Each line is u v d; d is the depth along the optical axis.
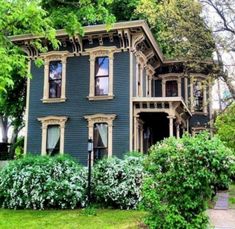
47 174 13.18
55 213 11.99
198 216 8.16
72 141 18.83
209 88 22.81
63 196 12.86
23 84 24.38
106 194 12.97
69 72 19.53
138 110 18.14
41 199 12.86
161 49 23.50
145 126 21.39
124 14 23.78
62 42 19.55
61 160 13.66
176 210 8.15
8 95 24.83
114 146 18.02
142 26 17.84
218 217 11.12
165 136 22.02
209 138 8.96
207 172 7.90
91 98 18.80
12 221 10.67
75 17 12.59
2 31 10.24
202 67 20.23
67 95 19.36
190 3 19.58
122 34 18.23
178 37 20.06
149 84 22.70
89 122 18.64
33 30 10.47
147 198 8.44
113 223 10.17
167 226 8.20
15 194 13.16
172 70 24.34
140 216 11.10
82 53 19.42
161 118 20.00
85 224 10.09
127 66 18.45
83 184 13.33
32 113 19.83
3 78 8.30
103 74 19.02
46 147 19.27
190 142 8.26
